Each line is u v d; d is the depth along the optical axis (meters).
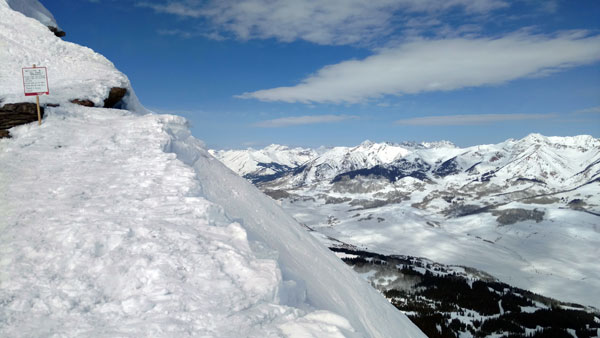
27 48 19.28
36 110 12.92
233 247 7.03
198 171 13.00
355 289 12.75
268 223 12.65
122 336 4.45
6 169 9.49
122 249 6.29
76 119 13.70
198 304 5.22
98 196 8.46
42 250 6.10
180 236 6.94
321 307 8.42
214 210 8.59
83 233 6.57
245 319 5.09
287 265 9.76
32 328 4.54
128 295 5.32
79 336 4.45
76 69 19.05
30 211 7.45
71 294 5.23
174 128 14.70
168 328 4.64
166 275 5.71
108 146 11.64
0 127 12.02
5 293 5.09
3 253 5.95
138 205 8.12
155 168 10.34
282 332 5.13
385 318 12.59
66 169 9.88
